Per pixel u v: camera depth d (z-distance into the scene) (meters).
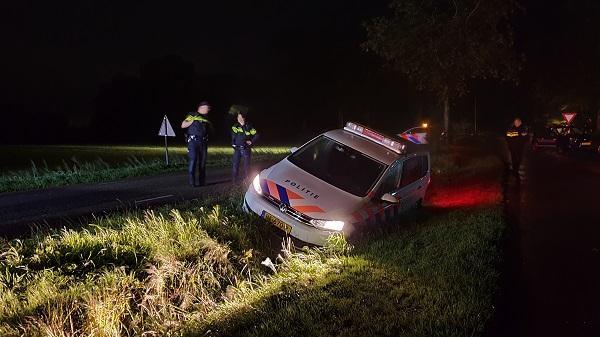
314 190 8.09
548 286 6.93
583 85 37.62
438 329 4.99
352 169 8.87
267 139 59.03
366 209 8.07
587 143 26.06
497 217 9.53
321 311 5.26
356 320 5.10
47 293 5.27
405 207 9.84
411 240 8.01
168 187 12.77
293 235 7.61
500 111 58.31
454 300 5.59
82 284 5.45
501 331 5.46
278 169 8.71
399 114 60.75
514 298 6.45
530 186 15.72
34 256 5.98
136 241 6.82
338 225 7.54
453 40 16.80
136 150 33.00
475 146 28.95
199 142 12.48
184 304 5.76
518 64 17.62
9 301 5.12
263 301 5.55
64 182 13.61
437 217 9.92
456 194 12.65
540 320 5.89
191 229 7.12
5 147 35.41
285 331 4.82
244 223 7.79
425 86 18.70
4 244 6.59
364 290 5.89
